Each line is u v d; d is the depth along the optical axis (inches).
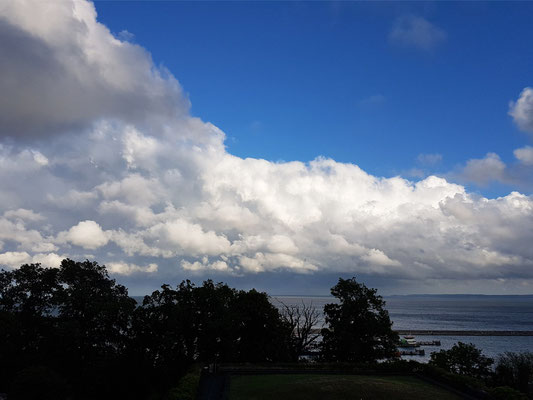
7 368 1814.7
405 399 1185.4
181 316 1957.4
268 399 1206.3
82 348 1984.5
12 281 2166.6
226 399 1230.9
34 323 2080.5
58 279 2274.9
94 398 1804.9
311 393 1211.9
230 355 1998.0
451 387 1398.9
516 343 6441.9
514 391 1204.5
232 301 2209.6
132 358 1894.7
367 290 2292.1
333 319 2289.6
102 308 1940.2
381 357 2217.0
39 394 1546.5
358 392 1210.6
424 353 5428.2
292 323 2369.6
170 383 1850.4
